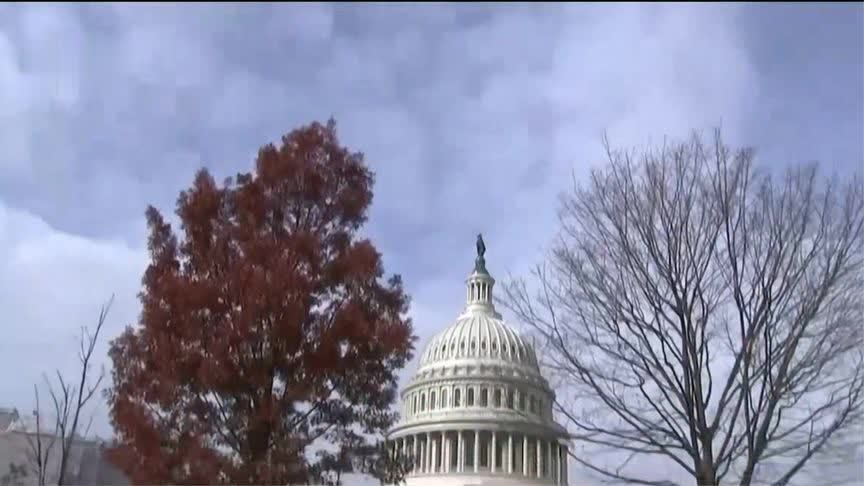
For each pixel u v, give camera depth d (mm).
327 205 23953
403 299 23859
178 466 19719
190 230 23266
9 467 38594
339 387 22281
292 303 21109
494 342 111562
